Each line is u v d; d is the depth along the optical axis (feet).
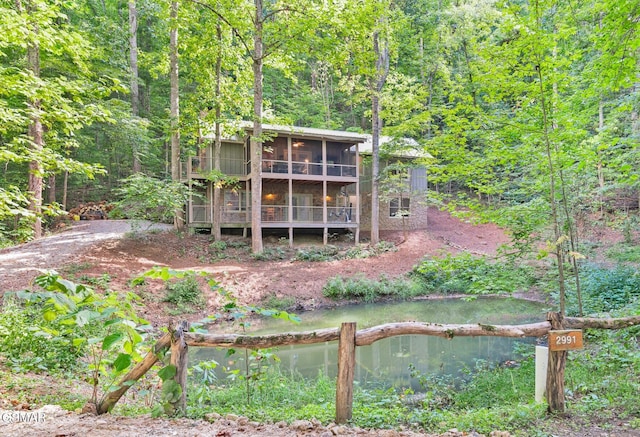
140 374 10.64
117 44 63.87
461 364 23.03
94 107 19.31
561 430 9.75
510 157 21.03
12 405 11.00
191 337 10.61
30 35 16.69
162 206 56.34
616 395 12.66
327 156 66.69
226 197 63.21
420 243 63.26
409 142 62.59
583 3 18.44
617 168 21.97
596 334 19.90
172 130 50.47
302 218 62.54
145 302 34.27
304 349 27.40
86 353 17.92
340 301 43.29
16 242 46.01
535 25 18.56
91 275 35.22
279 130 59.36
